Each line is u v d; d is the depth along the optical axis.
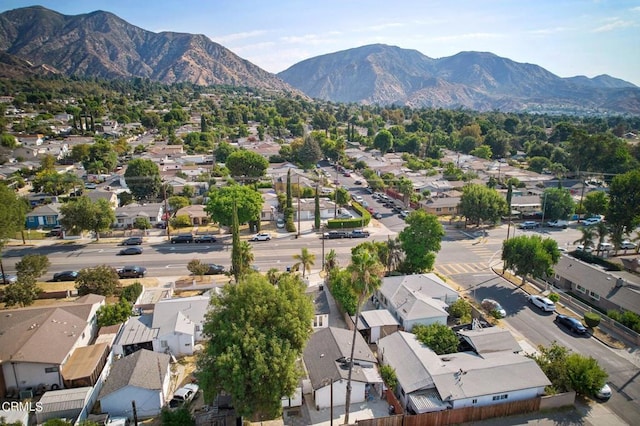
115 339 51.25
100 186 125.31
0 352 43.34
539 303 62.47
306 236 94.81
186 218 99.75
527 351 51.06
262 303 40.59
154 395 41.06
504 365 44.19
